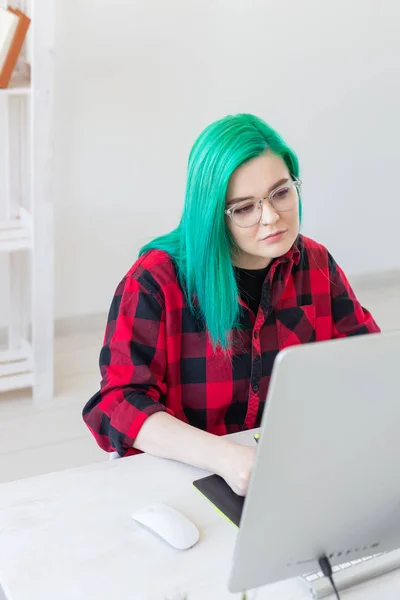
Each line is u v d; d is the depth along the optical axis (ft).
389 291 13.93
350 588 3.47
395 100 13.07
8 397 10.11
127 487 4.15
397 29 12.66
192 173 4.59
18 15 8.61
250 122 4.56
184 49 11.35
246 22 11.60
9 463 8.79
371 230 13.70
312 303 5.32
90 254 11.75
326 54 12.29
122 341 4.82
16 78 9.23
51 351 9.94
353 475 2.94
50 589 3.41
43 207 9.32
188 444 4.29
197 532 3.75
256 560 3.01
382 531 3.25
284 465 2.78
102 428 4.72
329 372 2.66
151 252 5.04
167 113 11.54
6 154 9.97
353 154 13.07
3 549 3.65
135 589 3.43
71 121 11.03
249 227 4.56
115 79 11.09
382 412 2.83
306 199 12.99
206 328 4.94
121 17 10.85
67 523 3.85
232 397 5.09
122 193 11.65
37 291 9.64
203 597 3.39
